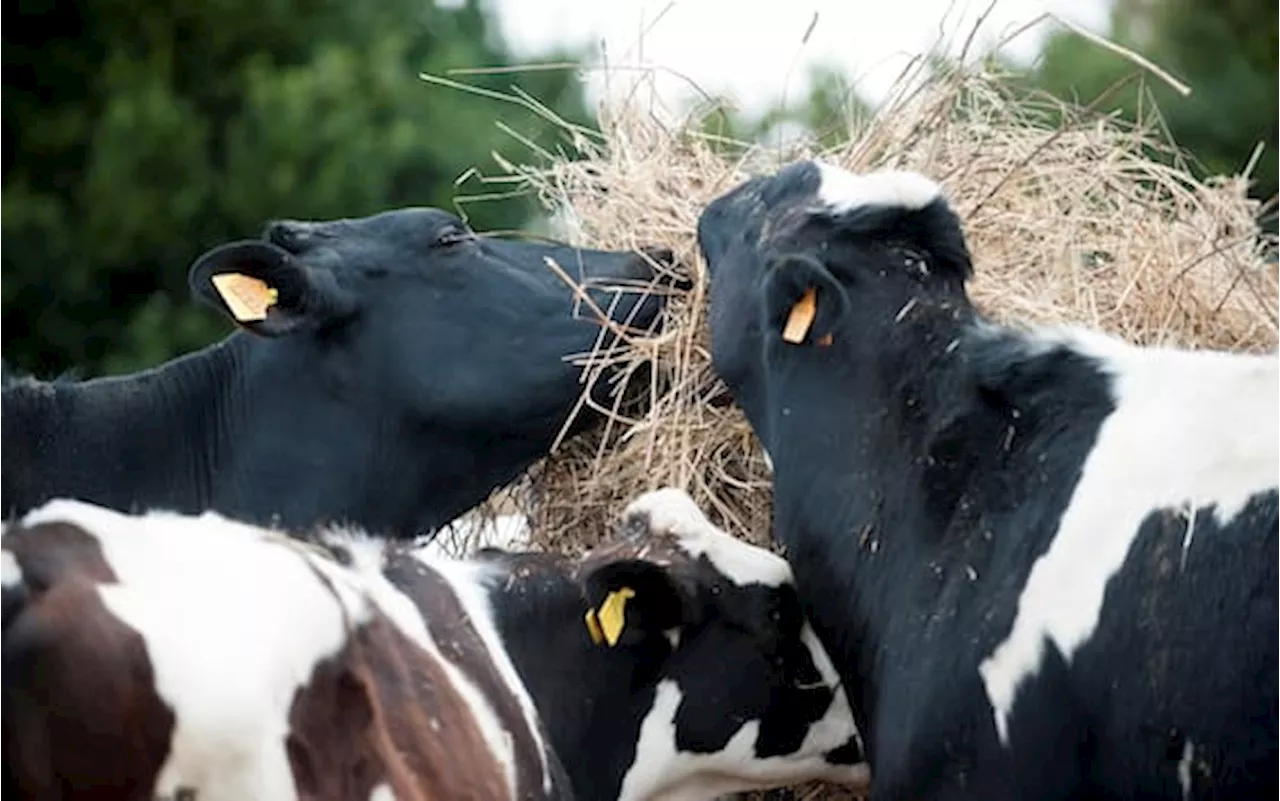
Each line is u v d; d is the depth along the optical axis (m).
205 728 8.32
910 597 10.83
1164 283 12.32
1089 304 12.22
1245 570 9.66
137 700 8.23
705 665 11.92
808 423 11.40
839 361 11.39
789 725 12.03
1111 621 9.95
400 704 9.45
